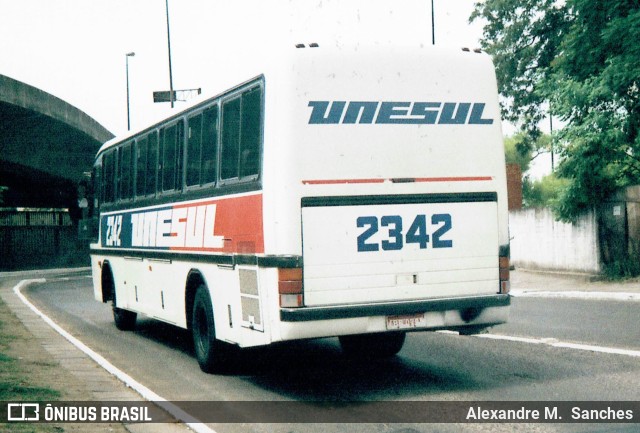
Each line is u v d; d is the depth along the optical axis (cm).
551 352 1080
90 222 1742
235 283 930
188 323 1121
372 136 863
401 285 863
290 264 822
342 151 850
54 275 4522
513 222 2808
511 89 3991
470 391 860
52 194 6159
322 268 833
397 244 863
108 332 1611
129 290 1449
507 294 912
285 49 852
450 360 1065
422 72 891
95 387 932
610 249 2283
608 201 2262
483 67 922
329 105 851
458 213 895
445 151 894
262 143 856
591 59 2231
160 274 1241
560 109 2211
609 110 2173
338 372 1025
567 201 2286
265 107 855
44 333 1538
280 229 827
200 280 1080
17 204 6756
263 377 1016
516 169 2842
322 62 855
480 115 915
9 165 4578
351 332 838
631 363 973
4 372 1023
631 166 2228
